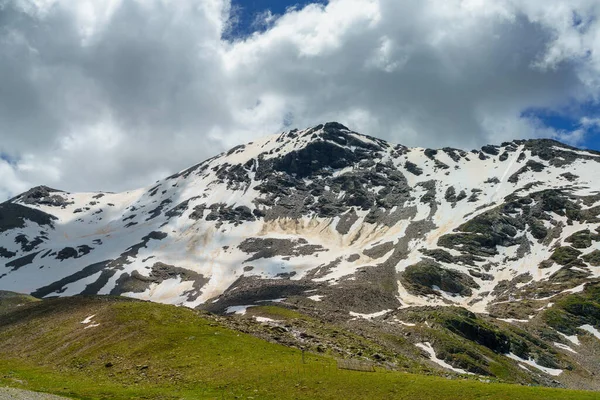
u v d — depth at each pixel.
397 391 58.50
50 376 75.00
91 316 104.69
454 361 140.62
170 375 69.38
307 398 57.47
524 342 172.12
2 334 110.31
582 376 155.62
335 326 138.12
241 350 79.44
